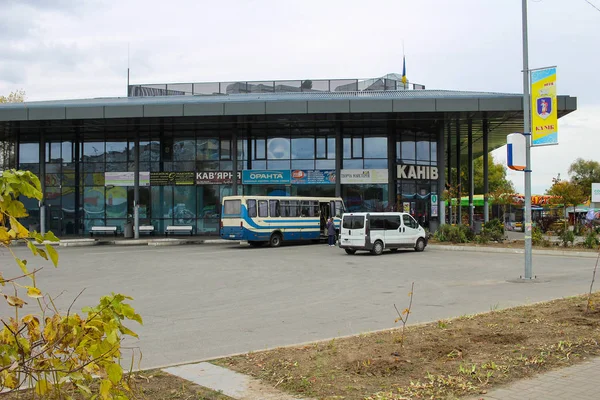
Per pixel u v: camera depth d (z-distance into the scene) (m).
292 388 5.37
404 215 25.12
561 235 26.81
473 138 45.50
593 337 7.21
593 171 77.75
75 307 10.95
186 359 6.89
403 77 41.59
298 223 30.23
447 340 7.14
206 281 15.33
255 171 36.50
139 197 37.91
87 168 38.22
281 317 9.79
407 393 5.13
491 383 5.43
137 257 23.14
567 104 29.30
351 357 6.37
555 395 5.08
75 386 3.84
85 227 38.03
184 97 37.53
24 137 38.81
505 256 22.98
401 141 36.03
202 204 37.50
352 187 35.97
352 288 13.70
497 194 38.38
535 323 8.18
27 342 3.60
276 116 32.25
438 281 14.97
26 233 3.39
